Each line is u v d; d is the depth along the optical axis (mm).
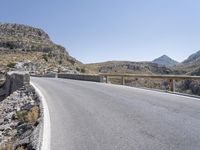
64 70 97750
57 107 12578
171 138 6719
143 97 14500
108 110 11102
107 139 6984
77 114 10617
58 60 122062
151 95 15258
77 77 40188
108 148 6246
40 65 99000
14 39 176000
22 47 158500
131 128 7973
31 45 162625
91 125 8641
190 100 12711
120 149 6121
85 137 7285
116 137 7121
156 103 12156
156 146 6176
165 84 25766
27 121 11070
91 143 6707
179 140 6512
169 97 14102
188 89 25484
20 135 9602
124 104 12398
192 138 6613
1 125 12969
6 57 112125
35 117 11016
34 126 9641
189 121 8391
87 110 11391
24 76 26531
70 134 7664
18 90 24625
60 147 6484
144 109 10828
